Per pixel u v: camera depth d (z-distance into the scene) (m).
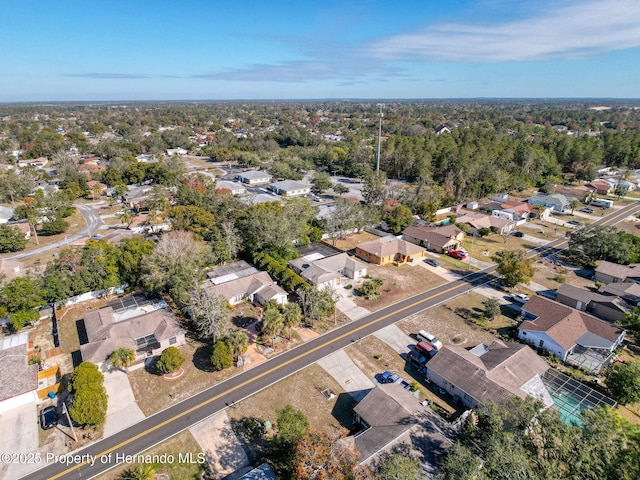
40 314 53.97
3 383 38.91
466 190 112.69
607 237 70.75
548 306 53.06
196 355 46.41
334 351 47.38
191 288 53.62
